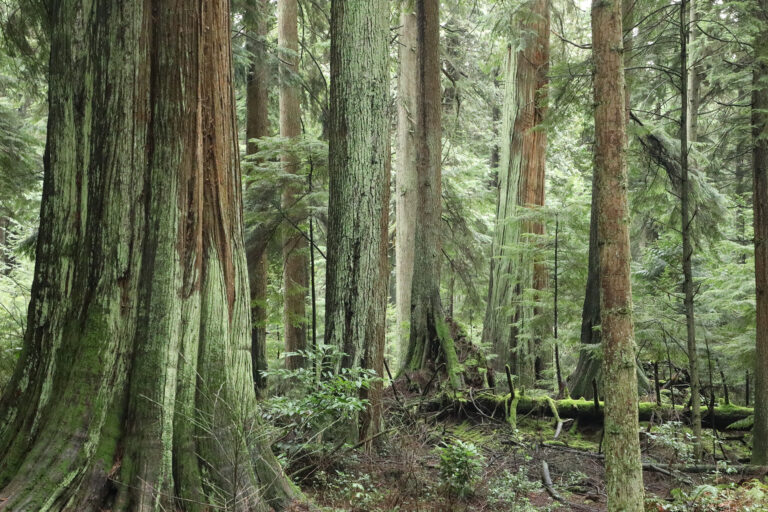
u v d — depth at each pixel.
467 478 5.64
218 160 4.58
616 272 4.86
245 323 4.71
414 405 9.26
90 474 3.79
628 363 4.80
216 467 4.14
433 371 10.59
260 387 10.16
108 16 4.18
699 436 7.25
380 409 6.84
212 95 4.56
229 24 4.86
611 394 4.83
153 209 4.18
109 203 4.11
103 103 4.16
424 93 11.27
